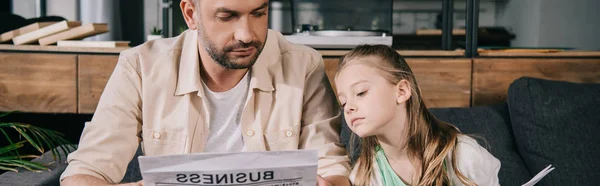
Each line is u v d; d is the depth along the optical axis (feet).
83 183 3.91
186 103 4.33
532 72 6.24
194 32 4.34
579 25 14.43
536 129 5.62
